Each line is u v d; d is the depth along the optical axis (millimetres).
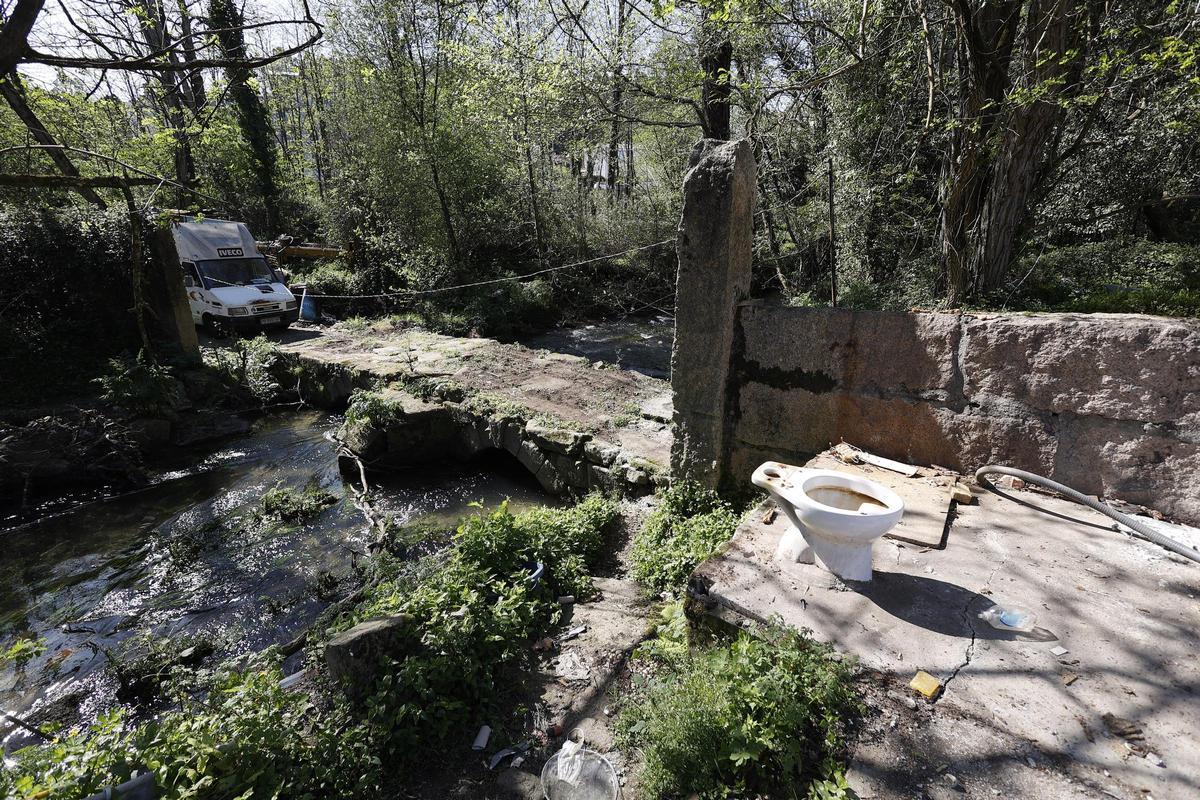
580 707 3033
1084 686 2104
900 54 7371
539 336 15547
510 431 7188
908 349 3766
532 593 3969
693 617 2779
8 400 8609
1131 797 1733
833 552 2719
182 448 8984
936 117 7004
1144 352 2982
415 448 7965
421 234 16391
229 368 10586
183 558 6113
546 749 2803
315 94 24594
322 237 20906
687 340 4570
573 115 12148
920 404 3764
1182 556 2750
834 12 8102
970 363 3535
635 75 11070
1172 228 9664
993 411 3490
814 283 11812
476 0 13664
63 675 4570
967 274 6805
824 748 2119
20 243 9297
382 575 5098
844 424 4094
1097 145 7852
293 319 13969
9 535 6734
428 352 10727
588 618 3852
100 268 9945
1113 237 9398
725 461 4723
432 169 15562
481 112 14734
